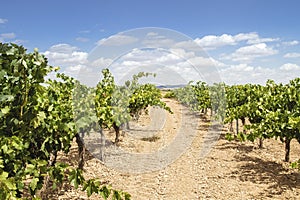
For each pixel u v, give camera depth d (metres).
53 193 6.24
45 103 3.84
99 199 6.15
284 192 6.41
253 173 7.78
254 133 7.53
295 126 6.65
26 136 3.35
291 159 9.01
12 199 2.67
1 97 2.87
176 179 7.70
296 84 8.51
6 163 3.07
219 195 6.46
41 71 2.99
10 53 2.86
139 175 7.95
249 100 11.18
